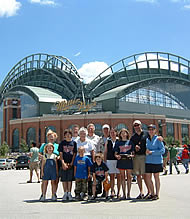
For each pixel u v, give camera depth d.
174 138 86.25
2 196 13.98
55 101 97.38
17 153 78.25
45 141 77.75
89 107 83.12
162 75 112.56
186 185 16.98
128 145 12.32
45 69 116.31
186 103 106.56
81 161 12.47
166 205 10.54
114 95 89.69
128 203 11.15
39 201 12.23
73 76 108.00
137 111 93.00
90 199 12.38
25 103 104.19
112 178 12.63
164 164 25.45
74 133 13.85
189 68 117.00
